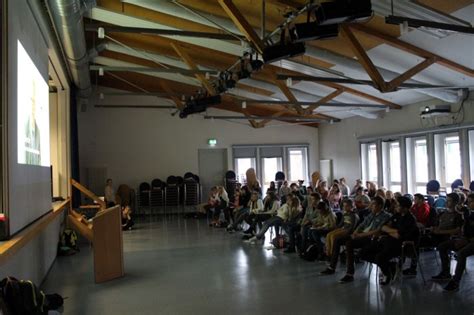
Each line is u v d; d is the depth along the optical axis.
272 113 14.43
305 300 4.48
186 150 13.90
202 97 9.34
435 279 5.08
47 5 5.13
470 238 4.99
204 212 12.31
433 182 8.69
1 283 2.73
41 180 5.17
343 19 3.94
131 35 8.62
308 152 14.78
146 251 7.53
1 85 3.40
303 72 9.00
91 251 7.70
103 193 13.20
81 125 13.23
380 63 8.03
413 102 10.22
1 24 3.42
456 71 7.62
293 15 4.87
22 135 3.98
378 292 4.70
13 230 3.54
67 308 4.41
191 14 6.54
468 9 5.55
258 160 14.37
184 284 5.25
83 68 8.49
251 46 5.82
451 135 9.18
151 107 12.53
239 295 4.72
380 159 11.44
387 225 5.15
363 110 11.34
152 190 13.22
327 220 6.43
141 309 4.33
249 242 8.19
